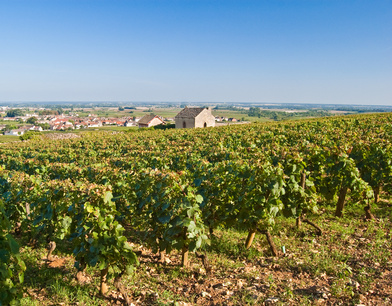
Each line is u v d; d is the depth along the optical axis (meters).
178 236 5.63
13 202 7.33
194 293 5.01
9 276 4.04
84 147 22.27
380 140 10.62
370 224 7.43
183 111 68.81
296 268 5.65
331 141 13.42
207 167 8.82
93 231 5.05
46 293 5.07
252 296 4.73
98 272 5.80
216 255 6.43
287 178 6.80
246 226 6.52
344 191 8.09
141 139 24.39
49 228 6.76
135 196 7.47
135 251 6.77
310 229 7.52
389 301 4.38
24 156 19.62
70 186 6.28
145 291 5.11
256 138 16.88
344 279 4.93
